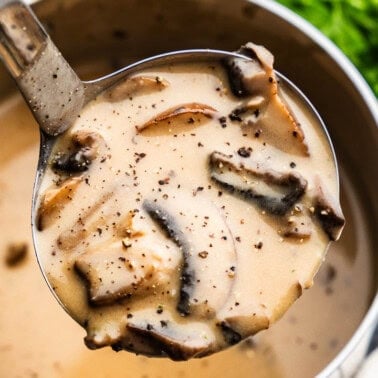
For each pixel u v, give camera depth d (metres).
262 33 0.32
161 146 0.25
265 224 0.24
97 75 0.36
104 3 0.33
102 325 0.23
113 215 0.24
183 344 0.23
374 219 0.32
